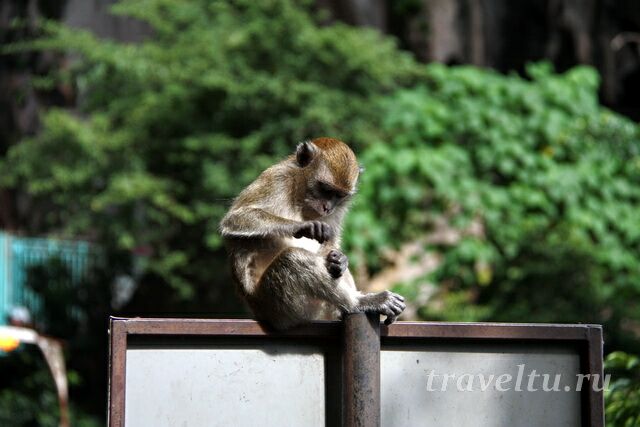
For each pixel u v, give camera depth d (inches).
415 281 560.7
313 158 235.9
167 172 601.9
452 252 553.3
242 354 148.6
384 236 552.7
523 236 565.0
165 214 593.9
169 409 145.4
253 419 147.6
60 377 460.1
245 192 232.1
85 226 595.5
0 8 871.7
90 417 542.6
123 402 141.5
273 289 202.4
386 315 199.5
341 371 149.3
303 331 150.2
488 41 825.5
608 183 585.3
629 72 854.5
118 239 600.4
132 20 831.1
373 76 606.9
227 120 593.9
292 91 576.1
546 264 559.2
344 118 595.8
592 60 838.5
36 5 857.5
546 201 564.4
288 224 211.5
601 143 597.3
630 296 565.9
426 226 575.5
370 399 145.0
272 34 599.5
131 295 633.6
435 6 802.2
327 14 669.9
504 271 569.3
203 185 577.9
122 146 588.7
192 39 608.4
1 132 864.3
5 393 505.4
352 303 199.9
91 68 643.5
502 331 150.6
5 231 750.5
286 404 148.8
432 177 543.5
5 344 450.0
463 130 576.7
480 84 596.7
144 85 609.3
